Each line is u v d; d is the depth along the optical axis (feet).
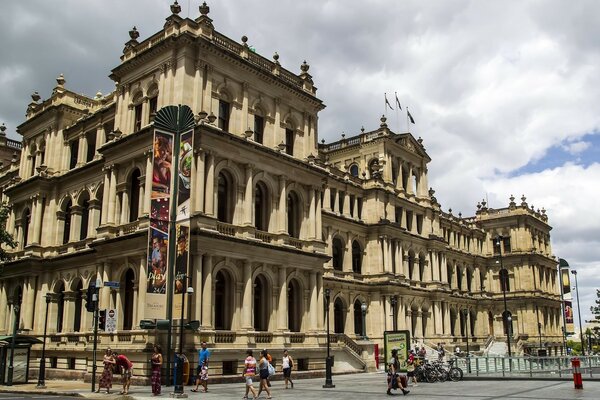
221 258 137.69
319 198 170.30
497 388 109.60
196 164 135.13
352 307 217.77
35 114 201.36
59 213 182.39
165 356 122.93
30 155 202.59
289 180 162.40
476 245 346.13
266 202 156.35
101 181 166.20
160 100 143.54
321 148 269.23
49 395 106.01
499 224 355.15
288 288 158.20
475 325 328.70
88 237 165.37
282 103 167.43
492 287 347.77
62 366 158.20
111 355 107.96
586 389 105.29
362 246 231.30
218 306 139.64
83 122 181.68
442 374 133.18
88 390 113.09
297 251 155.53
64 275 171.53
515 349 303.07
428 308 257.34
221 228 139.64
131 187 150.51
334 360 164.66
